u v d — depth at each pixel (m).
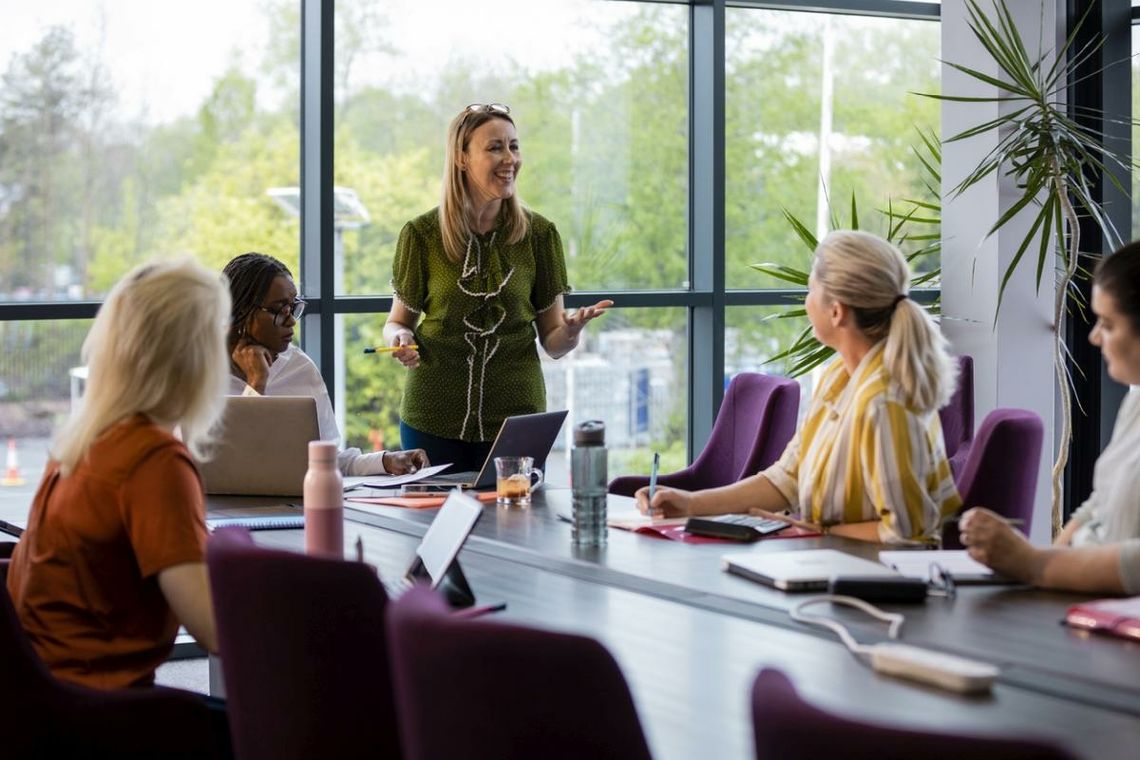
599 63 5.80
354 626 1.86
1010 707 1.66
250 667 1.95
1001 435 3.20
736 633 2.05
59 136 4.94
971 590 2.29
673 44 5.91
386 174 5.44
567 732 1.40
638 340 5.92
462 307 4.36
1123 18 5.52
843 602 2.22
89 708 2.16
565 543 2.83
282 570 1.87
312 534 2.55
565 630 1.40
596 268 5.87
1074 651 1.91
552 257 4.47
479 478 3.58
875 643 1.97
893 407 2.83
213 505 3.41
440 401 4.43
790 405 4.26
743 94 5.96
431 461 4.45
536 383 4.52
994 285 4.96
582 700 1.39
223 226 5.22
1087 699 1.69
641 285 5.95
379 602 1.86
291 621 1.88
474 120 4.24
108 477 2.19
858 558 2.52
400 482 3.64
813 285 3.01
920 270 6.15
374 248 5.43
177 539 2.16
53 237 4.96
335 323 5.33
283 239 5.32
